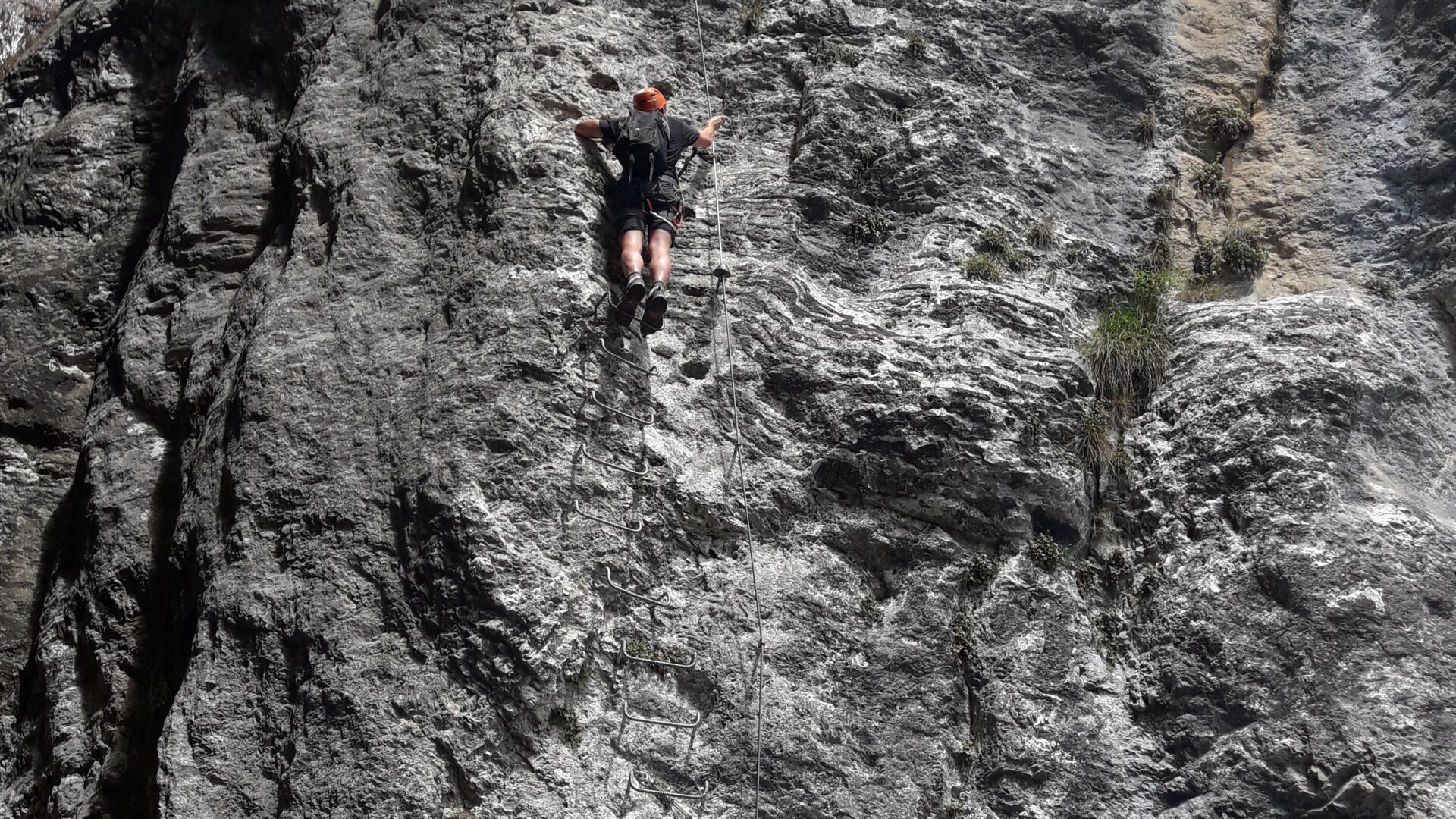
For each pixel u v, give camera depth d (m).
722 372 8.13
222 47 10.60
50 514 9.62
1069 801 7.36
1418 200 9.57
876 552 7.91
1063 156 9.73
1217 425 8.23
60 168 11.17
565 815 6.65
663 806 6.94
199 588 7.68
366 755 6.68
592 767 6.84
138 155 11.22
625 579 7.34
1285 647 7.46
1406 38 10.16
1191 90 10.24
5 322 10.33
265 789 6.91
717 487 7.79
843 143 9.21
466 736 6.71
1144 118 10.06
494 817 6.57
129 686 8.09
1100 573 8.17
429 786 6.59
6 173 11.68
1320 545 7.63
